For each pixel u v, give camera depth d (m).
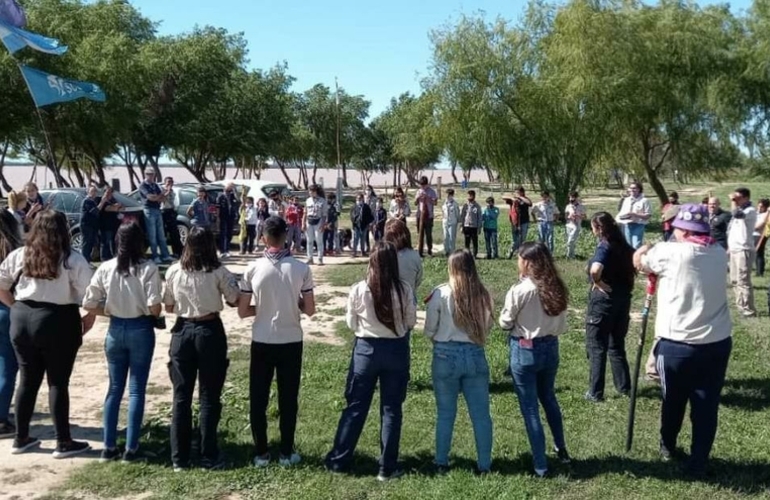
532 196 53.59
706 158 31.31
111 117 34.03
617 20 28.41
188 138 42.91
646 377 7.69
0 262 5.90
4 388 6.04
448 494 4.88
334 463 5.33
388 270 5.12
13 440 5.95
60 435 5.60
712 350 5.09
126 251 5.38
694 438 5.25
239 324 10.65
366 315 5.16
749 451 5.70
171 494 4.96
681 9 30.27
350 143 77.25
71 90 11.45
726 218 11.47
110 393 5.54
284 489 5.05
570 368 8.13
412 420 6.45
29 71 11.16
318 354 8.85
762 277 15.44
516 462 5.54
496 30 29.55
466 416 6.56
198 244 5.23
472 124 28.98
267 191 25.36
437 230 29.02
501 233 25.59
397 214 19.19
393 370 5.18
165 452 5.70
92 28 36.31
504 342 9.38
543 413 6.59
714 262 5.07
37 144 38.38
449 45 29.25
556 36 28.70
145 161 44.88
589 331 7.04
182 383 5.34
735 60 29.89
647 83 28.70
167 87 42.62
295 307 5.32
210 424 5.34
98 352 8.94
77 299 5.56
